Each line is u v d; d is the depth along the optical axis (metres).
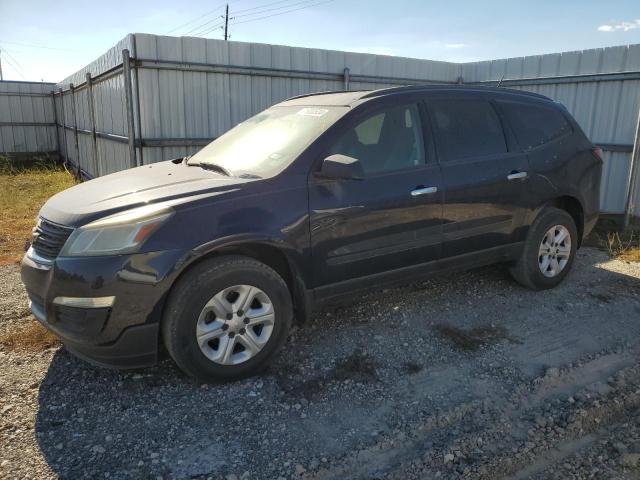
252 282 3.43
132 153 8.27
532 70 9.40
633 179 7.68
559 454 2.94
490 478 2.75
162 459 2.78
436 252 4.27
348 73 9.79
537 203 4.83
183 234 3.21
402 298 4.87
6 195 11.20
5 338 4.08
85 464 2.74
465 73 11.02
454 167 4.29
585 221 5.32
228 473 2.68
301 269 3.65
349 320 4.42
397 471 2.74
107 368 3.40
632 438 3.08
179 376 3.57
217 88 8.73
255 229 3.41
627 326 4.36
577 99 8.69
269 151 3.93
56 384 3.47
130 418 3.13
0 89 18.89
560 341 4.10
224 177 3.74
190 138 8.65
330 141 3.80
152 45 8.05
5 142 19.33
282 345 3.64
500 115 4.75
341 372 3.62
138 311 3.16
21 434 2.97
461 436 3.02
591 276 5.52
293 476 2.68
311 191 3.64
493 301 4.83
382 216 3.90
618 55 8.02
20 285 5.32
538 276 4.96
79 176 15.09
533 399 3.38
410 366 3.72
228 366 3.42
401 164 4.07
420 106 4.29
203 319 3.31
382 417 3.15
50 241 3.35
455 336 4.15
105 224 3.18
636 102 7.92
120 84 8.93
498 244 4.66
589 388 3.49
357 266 3.89
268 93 9.23
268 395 3.35
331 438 2.96
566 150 5.09
